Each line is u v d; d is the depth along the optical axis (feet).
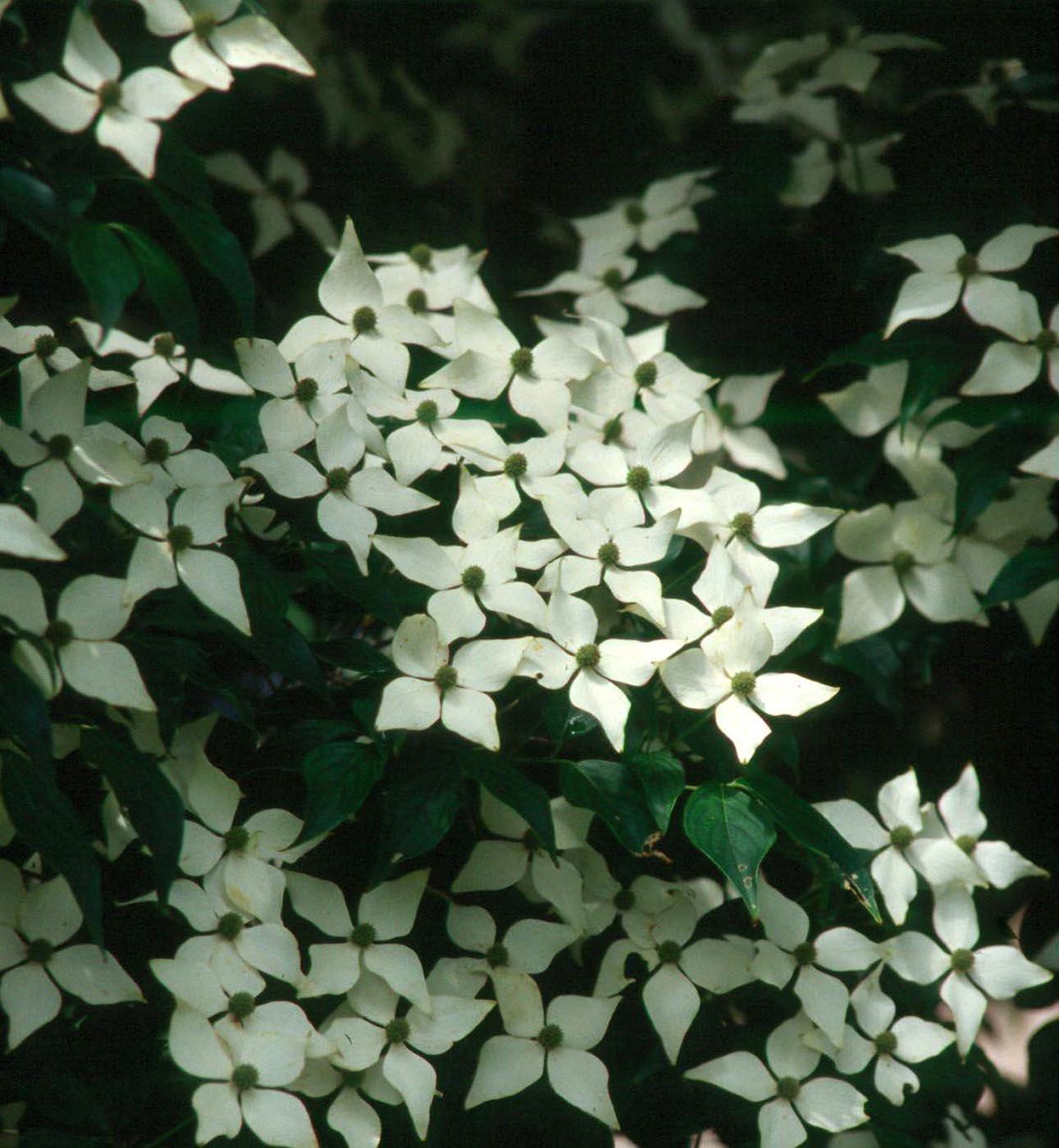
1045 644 8.57
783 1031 8.07
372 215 9.05
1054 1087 8.45
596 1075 7.95
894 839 8.16
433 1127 8.05
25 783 7.62
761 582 8.06
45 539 7.54
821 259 8.83
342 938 7.96
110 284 7.66
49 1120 7.81
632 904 8.08
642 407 8.34
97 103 7.73
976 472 8.34
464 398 8.33
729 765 8.02
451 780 7.84
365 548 7.94
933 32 8.99
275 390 8.04
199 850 7.86
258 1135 7.75
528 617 7.93
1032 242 8.37
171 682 7.80
